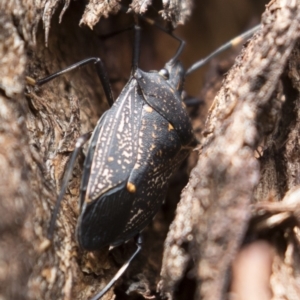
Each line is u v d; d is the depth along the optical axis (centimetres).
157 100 9
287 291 9
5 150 9
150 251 10
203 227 9
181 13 10
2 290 8
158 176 9
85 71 10
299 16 9
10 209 9
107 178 9
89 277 9
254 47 9
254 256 9
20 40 9
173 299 9
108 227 9
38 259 9
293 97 9
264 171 9
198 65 10
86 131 10
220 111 9
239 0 11
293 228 9
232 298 9
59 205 9
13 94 9
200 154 9
